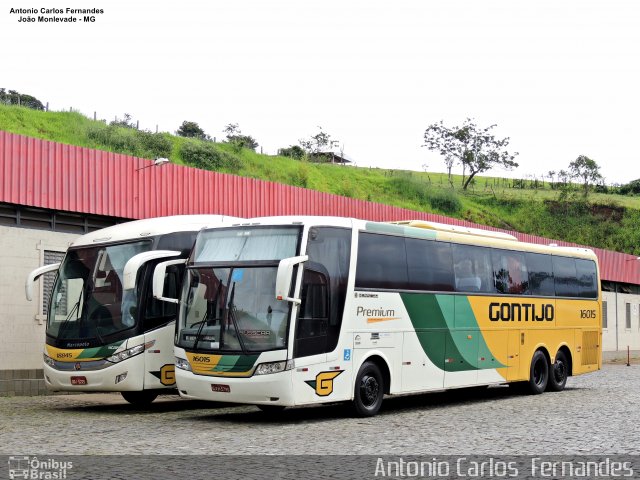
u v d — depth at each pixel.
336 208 29.23
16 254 20.00
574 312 23.47
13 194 19.64
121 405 18.44
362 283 15.83
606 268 46.28
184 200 23.72
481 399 20.48
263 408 17.45
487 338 19.62
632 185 105.88
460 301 18.73
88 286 16.94
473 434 13.31
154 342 16.56
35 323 20.39
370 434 13.31
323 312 14.87
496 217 86.06
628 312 49.62
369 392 15.89
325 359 14.80
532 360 21.47
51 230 20.80
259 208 26.11
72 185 20.95
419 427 14.30
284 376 14.04
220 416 16.14
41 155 20.30
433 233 18.19
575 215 91.50
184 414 16.56
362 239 16.00
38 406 17.98
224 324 14.59
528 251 21.69
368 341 15.87
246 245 14.95
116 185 21.95
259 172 62.97
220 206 24.81
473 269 19.39
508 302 20.55
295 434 13.28
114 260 16.98
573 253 23.86
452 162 99.38
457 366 18.48
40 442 12.21
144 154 50.03
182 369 14.94
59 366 16.58
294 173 67.12
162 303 16.84
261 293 14.49
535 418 15.79
